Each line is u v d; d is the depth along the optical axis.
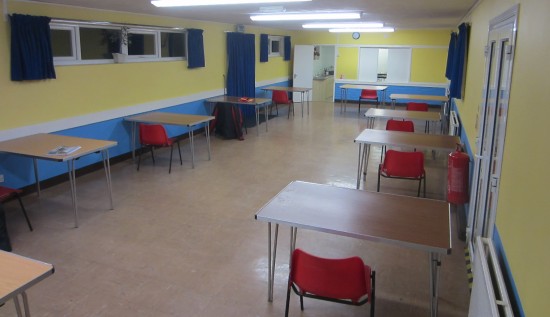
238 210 4.62
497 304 1.71
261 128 9.25
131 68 6.51
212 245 3.81
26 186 5.00
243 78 9.86
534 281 1.56
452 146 4.80
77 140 4.64
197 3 4.06
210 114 8.78
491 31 3.46
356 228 2.56
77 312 2.84
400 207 2.90
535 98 1.85
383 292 3.12
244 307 2.92
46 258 3.54
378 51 12.89
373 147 7.54
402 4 4.96
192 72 8.09
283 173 5.96
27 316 2.23
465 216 4.23
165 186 5.37
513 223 2.02
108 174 4.57
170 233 4.04
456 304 2.97
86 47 5.76
